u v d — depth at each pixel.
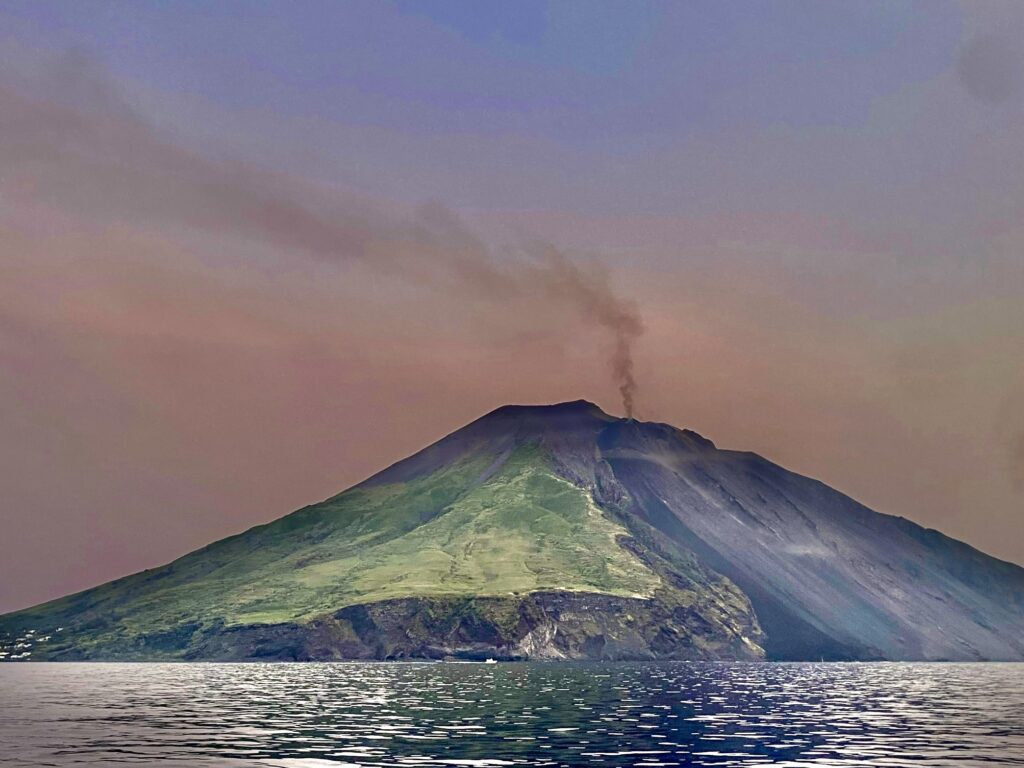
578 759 85.81
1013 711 149.75
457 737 102.75
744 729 113.25
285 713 137.00
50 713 141.88
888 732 112.12
